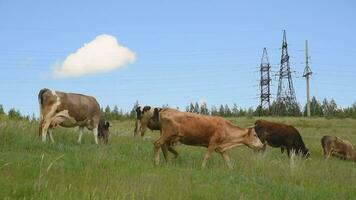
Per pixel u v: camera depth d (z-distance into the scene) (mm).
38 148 15469
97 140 20172
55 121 18859
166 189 10383
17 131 17719
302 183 13867
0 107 32344
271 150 27266
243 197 10859
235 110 100750
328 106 107562
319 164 20516
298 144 24266
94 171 11781
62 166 11891
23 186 9164
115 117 79688
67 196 8844
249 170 15273
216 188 11508
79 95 19703
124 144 19547
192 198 10141
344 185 14359
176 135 15914
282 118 71000
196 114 16203
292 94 95375
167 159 15891
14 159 12141
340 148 27609
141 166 13445
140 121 23719
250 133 16750
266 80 96500
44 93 18750
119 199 9055
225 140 16406
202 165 15523
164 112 16016
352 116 88000
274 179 14164
